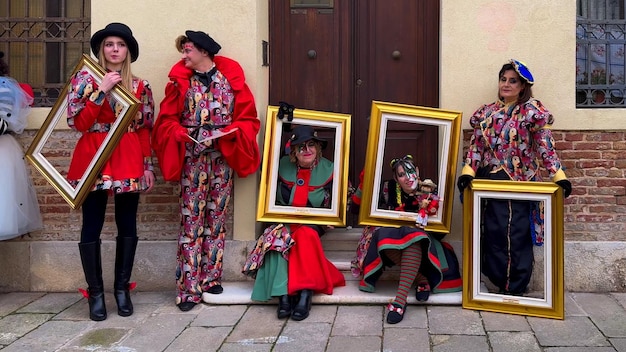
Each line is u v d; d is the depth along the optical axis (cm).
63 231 449
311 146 410
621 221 425
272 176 413
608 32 442
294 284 382
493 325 362
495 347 329
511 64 388
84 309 407
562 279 370
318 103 478
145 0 438
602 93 443
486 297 386
